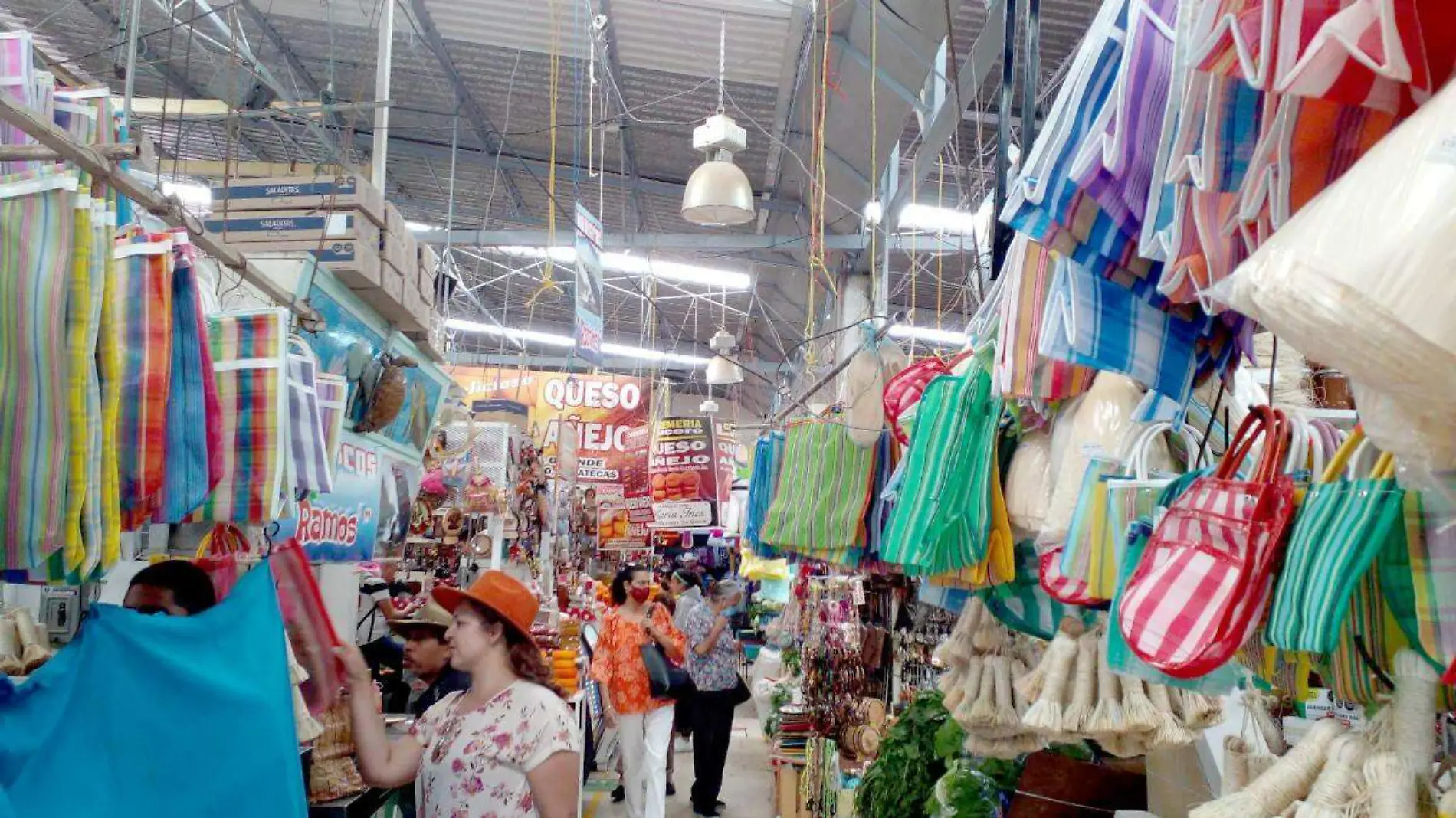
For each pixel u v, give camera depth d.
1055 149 1.27
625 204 9.15
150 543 2.45
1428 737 1.01
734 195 5.02
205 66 7.14
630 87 7.31
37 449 1.39
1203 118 1.04
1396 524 1.03
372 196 3.21
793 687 7.26
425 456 4.94
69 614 2.63
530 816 2.46
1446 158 0.70
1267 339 2.04
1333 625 1.01
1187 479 1.34
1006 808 2.91
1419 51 0.79
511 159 8.85
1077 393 1.79
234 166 3.50
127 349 1.61
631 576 5.88
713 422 8.88
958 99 3.09
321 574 3.97
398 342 3.78
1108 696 1.91
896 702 5.24
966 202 6.93
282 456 2.03
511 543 6.49
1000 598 2.44
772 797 6.85
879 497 3.30
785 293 11.29
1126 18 1.22
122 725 1.57
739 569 11.26
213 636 1.69
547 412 9.59
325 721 2.85
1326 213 0.77
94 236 1.46
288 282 2.82
